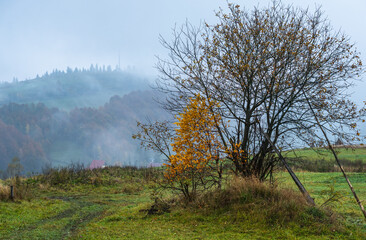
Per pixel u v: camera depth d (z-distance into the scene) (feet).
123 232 31.81
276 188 35.81
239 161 39.42
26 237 34.01
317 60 37.14
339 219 31.07
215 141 38.29
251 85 39.04
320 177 79.10
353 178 76.28
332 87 37.37
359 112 35.17
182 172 38.81
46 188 83.76
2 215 44.11
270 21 39.04
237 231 29.50
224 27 39.63
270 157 40.09
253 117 40.45
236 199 35.17
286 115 38.93
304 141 38.09
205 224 32.09
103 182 89.97
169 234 30.01
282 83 38.06
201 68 40.24
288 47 37.45
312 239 26.68
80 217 47.09
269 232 28.66
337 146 37.14
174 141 38.99
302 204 32.65
